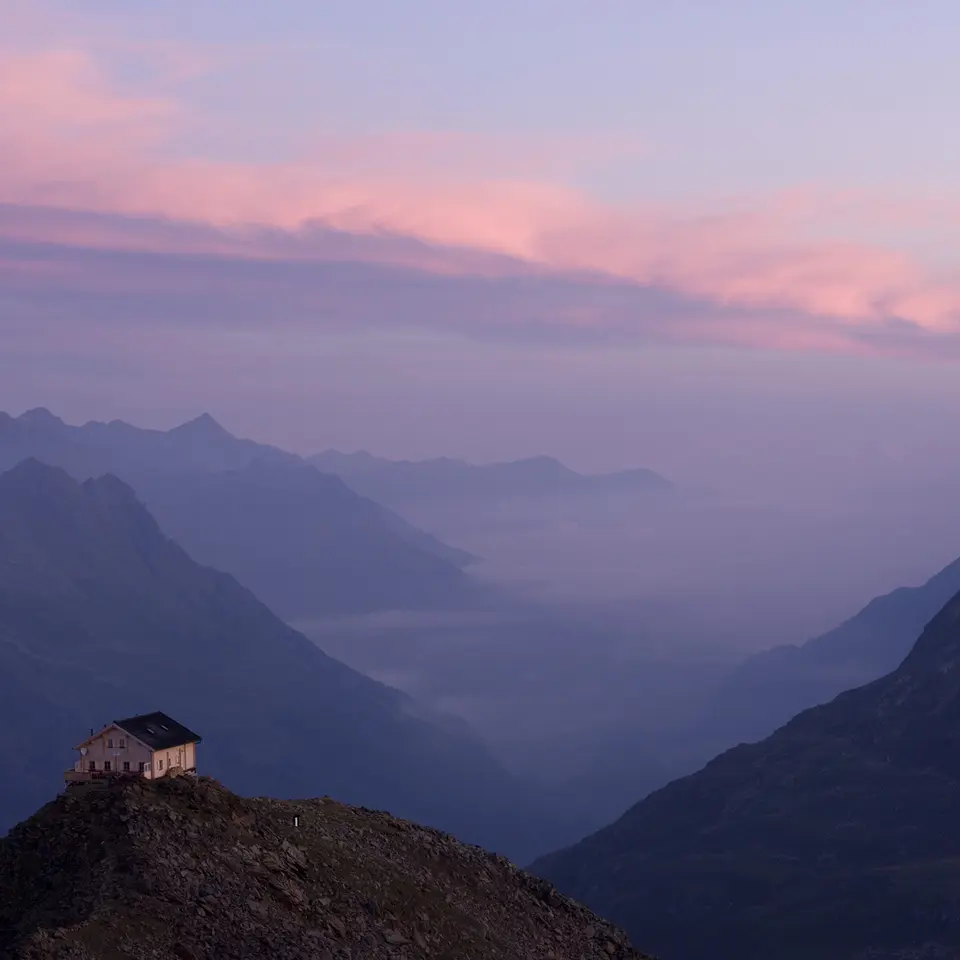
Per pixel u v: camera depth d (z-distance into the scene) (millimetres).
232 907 92312
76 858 93312
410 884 109250
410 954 99062
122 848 93375
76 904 88125
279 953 89688
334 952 92938
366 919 100562
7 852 94500
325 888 101750
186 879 92688
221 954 87625
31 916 87938
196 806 102125
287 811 112188
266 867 99062
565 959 112562
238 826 102938
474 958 104062
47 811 98188
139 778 105500
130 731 115062
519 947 110062
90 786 104688
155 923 87500
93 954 82500
